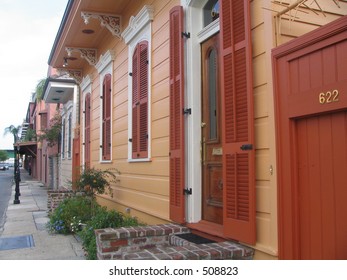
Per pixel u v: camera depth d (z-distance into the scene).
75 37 9.82
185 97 5.18
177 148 5.22
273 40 3.61
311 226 3.15
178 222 5.19
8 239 7.70
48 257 6.15
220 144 4.73
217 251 3.72
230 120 4.00
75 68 12.84
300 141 3.30
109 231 4.82
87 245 6.02
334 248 2.93
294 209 3.28
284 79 3.42
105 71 9.75
